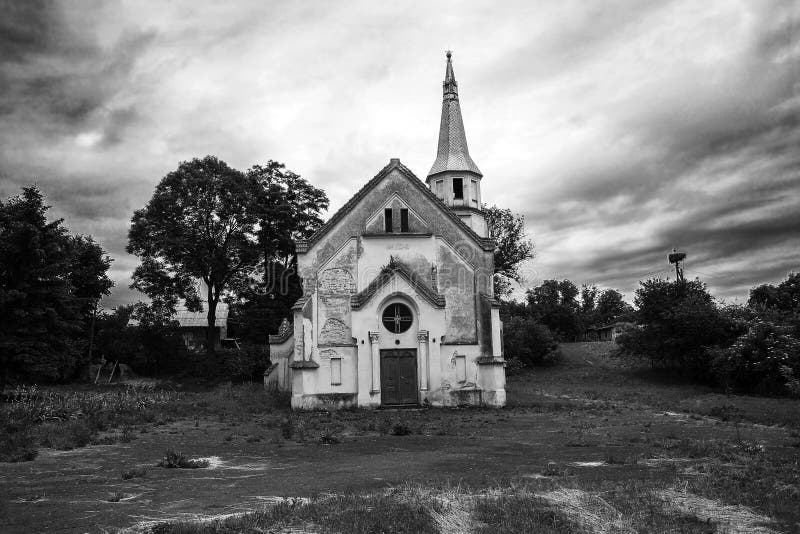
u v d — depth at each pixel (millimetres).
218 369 52844
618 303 104000
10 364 38469
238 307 55938
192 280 52656
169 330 56625
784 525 8156
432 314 29688
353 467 13133
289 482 11414
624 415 24578
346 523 8078
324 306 29766
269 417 25172
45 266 40156
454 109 43438
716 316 38844
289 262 54406
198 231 50406
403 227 31250
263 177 53781
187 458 14492
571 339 72812
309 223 53969
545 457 14289
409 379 29609
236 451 15852
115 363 56312
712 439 16547
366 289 29828
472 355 29922
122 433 19562
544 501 9180
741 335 36781
